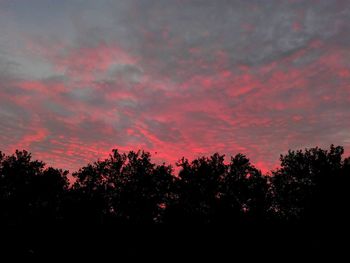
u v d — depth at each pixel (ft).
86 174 163.12
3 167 155.53
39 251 122.52
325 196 128.77
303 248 106.73
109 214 151.94
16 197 151.02
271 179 160.15
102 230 133.49
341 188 128.36
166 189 166.40
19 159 158.40
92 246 122.52
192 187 162.50
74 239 127.44
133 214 157.89
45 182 156.15
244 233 122.62
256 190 157.48
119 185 164.04
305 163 149.48
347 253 100.63
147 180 163.43
